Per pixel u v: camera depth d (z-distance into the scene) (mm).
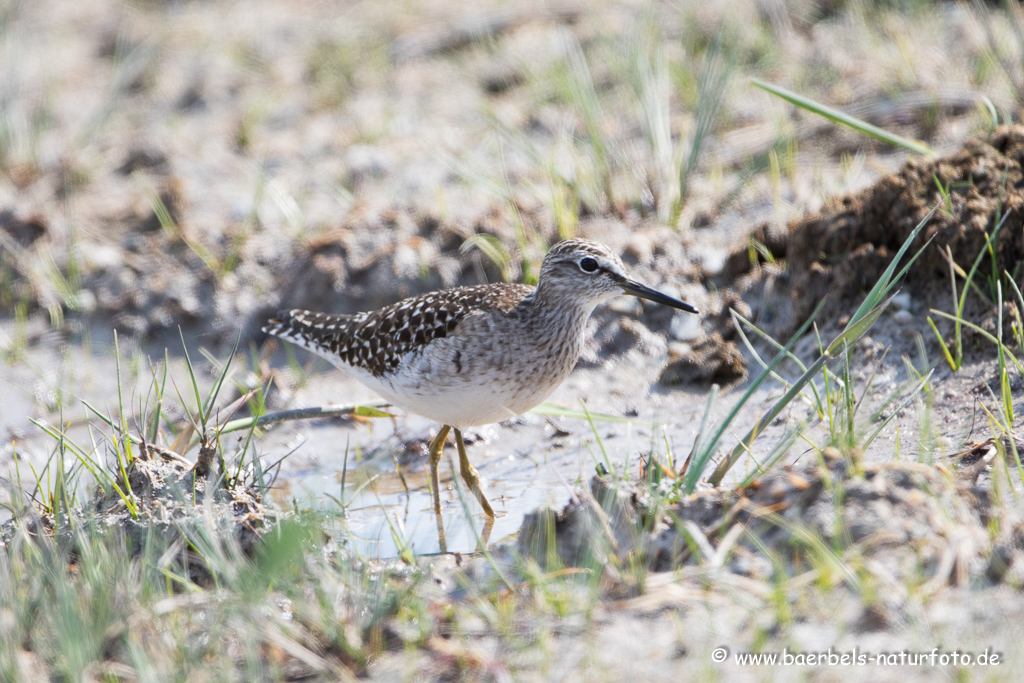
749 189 19953
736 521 10602
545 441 16078
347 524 13242
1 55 29734
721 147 21656
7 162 24266
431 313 14016
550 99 24656
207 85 28031
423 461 15969
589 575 10406
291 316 16438
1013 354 14148
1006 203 15102
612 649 9297
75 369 18812
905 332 15531
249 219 21172
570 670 9141
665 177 20203
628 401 16656
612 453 15172
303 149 24656
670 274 18219
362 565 11047
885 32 24594
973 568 9508
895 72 22562
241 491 12516
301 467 15898
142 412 13555
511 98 25531
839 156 20844
